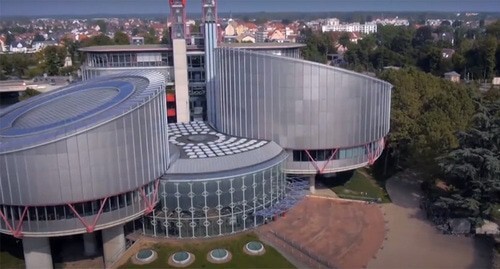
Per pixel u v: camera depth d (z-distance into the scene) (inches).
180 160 2886.3
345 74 3154.5
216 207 2728.8
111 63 4571.9
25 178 2213.3
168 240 2711.6
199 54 4485.7
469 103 3892.7
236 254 2559.1
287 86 3184.1
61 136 2194.9
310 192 3447.3
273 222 2942.9
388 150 3954.2
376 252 2603.3
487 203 2807.6
